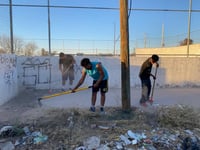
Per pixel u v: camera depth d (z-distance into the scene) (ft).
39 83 30.48
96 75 16.24
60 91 29.27
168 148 11.25
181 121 13.80
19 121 14.07
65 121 13.82
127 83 16.58
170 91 29.53
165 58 33.55
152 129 13.07
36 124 13.41
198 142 12.01
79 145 10.99
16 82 26.30
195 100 22.75
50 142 11.30
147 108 17.07
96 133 12.18
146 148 10.98
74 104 20.42
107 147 10.78
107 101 21.58
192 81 34.60
